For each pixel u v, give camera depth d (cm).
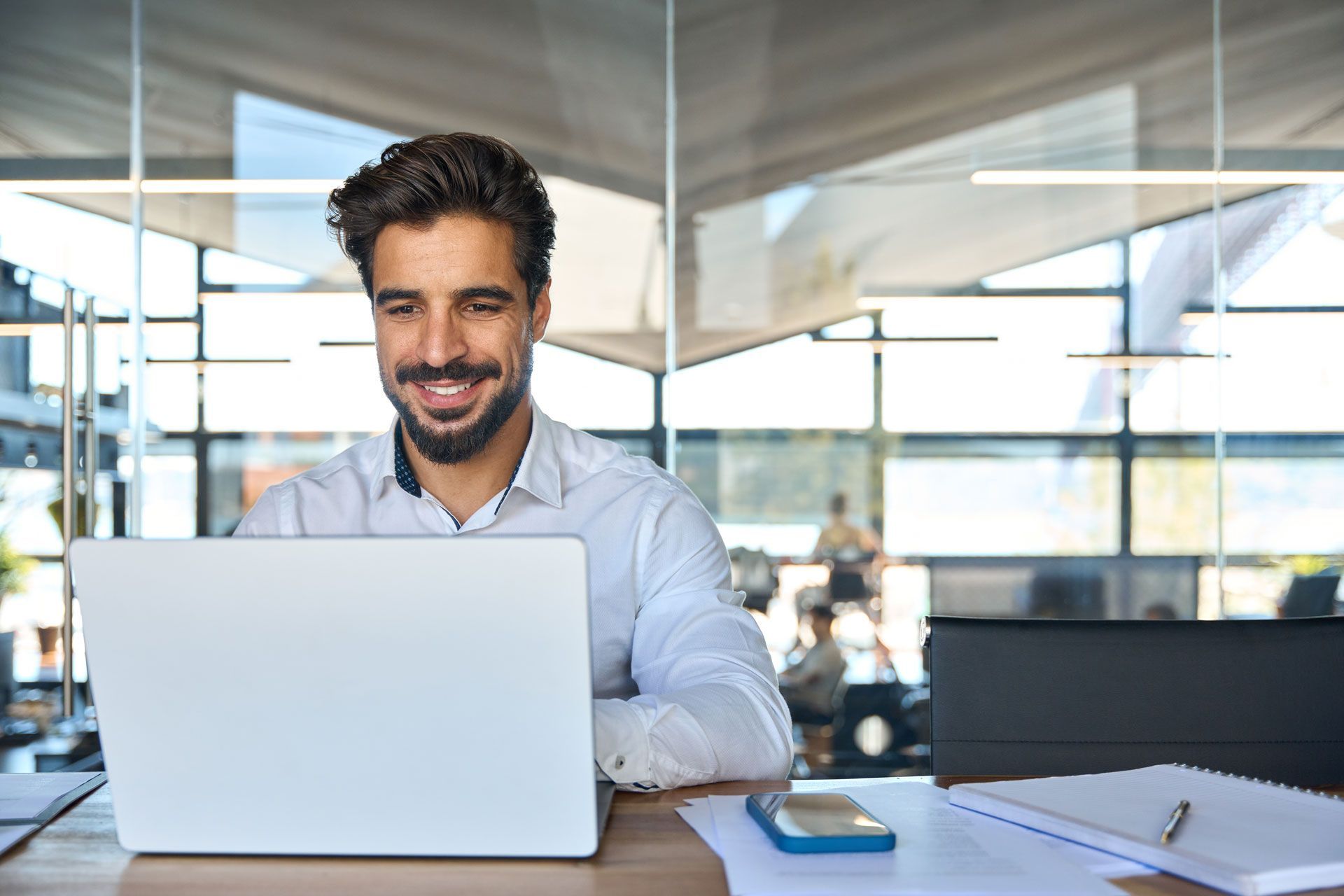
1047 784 90
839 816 80
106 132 350
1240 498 354
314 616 72
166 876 73
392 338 124
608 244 351
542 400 346
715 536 144
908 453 348
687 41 356
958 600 346
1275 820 79
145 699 75
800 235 353
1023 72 359
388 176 119
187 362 343
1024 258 354
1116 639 117
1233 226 360
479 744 74
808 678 343
